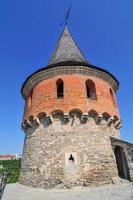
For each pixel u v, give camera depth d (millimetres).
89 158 14141
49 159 14438
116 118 17297
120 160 16094
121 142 15484
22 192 13133
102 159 14508
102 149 14906
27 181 14953
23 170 16094
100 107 16188
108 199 10609
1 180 14812
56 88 16844
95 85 17188
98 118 15648
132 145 15078
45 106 16281
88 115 15547
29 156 15820
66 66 17062
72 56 20453
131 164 14727
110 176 14211
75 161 13938
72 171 13633
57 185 13352
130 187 12672
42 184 13828
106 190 12305
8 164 38312
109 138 15914
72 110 15523
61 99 16031
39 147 15359
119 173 15734
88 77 17391
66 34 24766
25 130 18172
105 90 17734
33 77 18422
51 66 17266
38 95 17344
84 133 14969
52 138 15078
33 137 16266
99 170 14000
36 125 16531
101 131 15602
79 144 14508
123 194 11242
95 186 13273
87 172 13641
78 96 16047
